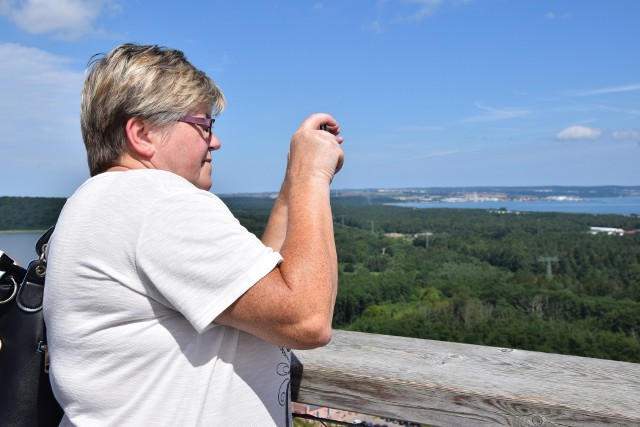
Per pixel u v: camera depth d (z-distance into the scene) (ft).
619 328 132.67
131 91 3.16
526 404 3.50
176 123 3.29
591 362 4.19
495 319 145.28
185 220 2.89
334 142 3.51
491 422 3.59
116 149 3.31
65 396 3.04
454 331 140.97
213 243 2.86
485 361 4.23
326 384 4.13
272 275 2.91
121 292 2.94
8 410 3.27
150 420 2.98
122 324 2.99
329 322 2.97
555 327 135.23
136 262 2.90
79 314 2.98
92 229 2.95
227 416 3.10
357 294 170.50
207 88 3.43
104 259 2.94
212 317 2.82
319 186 3.35
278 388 3.37
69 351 3.01
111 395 2.99
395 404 3.88
